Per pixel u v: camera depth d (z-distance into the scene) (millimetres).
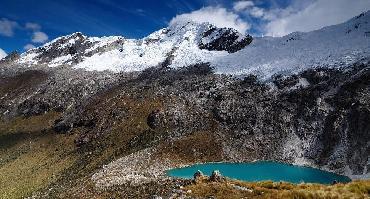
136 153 164625
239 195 40031
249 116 182500
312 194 35688
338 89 176500
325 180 131625
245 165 153625
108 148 183375
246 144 167750
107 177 118625
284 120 175250
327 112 167625
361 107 154750
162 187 58812
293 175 137875
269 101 190000
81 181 131500
